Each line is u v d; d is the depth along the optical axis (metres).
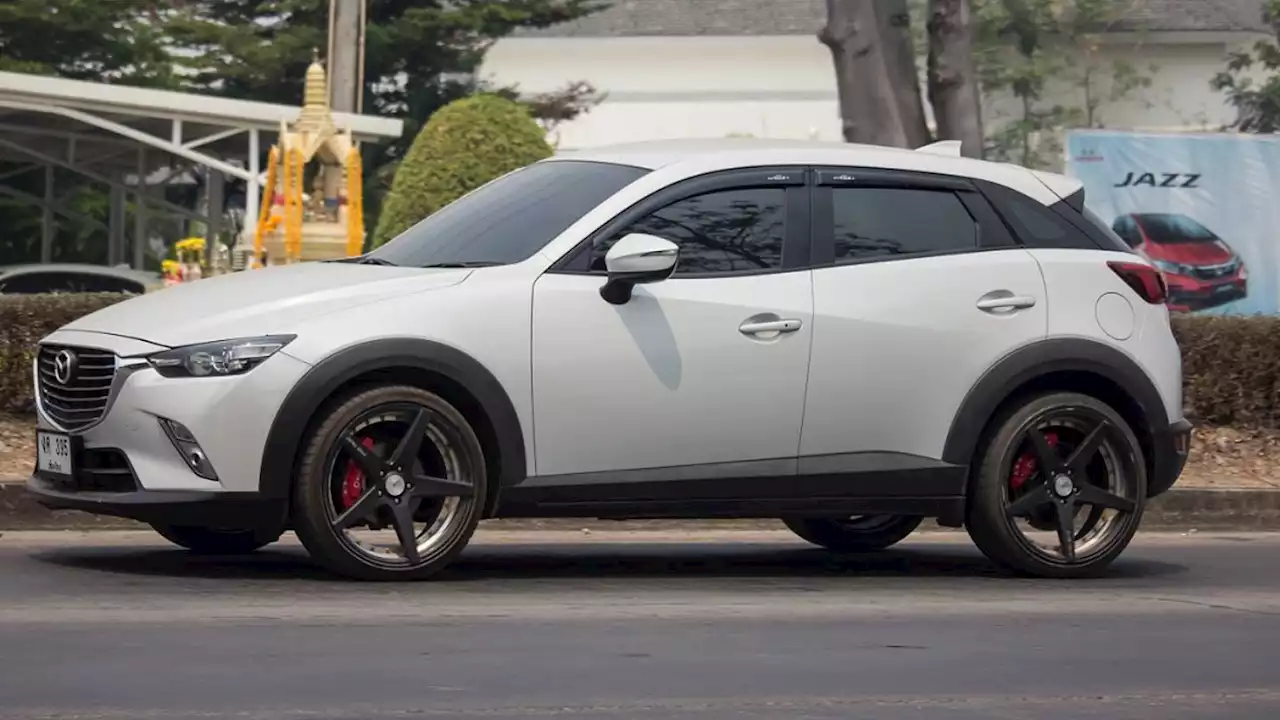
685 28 45.97
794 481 10.11
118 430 9.33
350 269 9.95
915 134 18.53
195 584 9.70
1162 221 25.19
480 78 41.66
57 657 7.79
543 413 9.66
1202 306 25.22
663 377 9.82
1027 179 10.92
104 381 9.44
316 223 22.75
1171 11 39.66
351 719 6.78
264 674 7.52
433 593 9.57
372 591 9.52
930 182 10.63
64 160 36.03
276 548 11.38
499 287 9.63
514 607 9.27
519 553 11.81
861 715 7.05
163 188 40.72
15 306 14.36
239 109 29.94
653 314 9.82
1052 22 38.78
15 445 13.84
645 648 8.27
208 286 9.93
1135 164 25.19
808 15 46.34
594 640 8.43
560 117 41.06
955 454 10.37
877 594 10.11
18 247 40.44
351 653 7.96
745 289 10.01
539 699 7.18
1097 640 8.83
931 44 18.77
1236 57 40.09
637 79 46.19
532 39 45.94
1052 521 10.79
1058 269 10.69
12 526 12.25
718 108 46.12
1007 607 9.75
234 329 9.27
